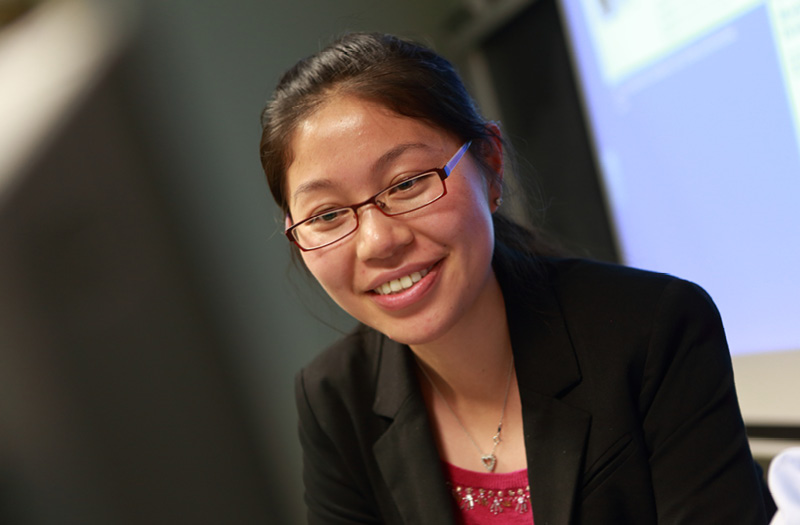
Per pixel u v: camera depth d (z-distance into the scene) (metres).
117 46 2.18
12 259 1.84
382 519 0.94
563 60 2.19
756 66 1.50
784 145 1.47
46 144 1.97
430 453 0.84
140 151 2.14
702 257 1.78
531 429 0.79
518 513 0.83
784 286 1.53
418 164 0.68
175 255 2.15
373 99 0.68
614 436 0.76
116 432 1.87
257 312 2.35
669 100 1.77
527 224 0.96
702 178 1.72
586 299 0.82
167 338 2.08
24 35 2.23
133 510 1.83
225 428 2.12
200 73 2.33
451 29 2.64
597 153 2.09
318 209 0.70
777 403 1.47
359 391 0.94
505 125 2.55
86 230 1.98
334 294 0.75
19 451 1.65
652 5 1.77
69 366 1.83
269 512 2.19
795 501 0.58
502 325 0.84
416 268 0.69
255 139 2.41
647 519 0.78
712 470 0.73
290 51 2.48
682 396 0.75
